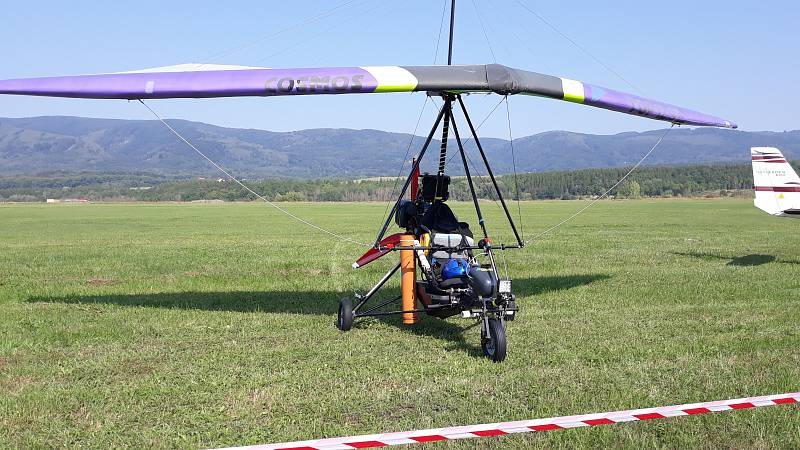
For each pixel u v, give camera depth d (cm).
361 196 12625
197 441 520
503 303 761
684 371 689
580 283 1331
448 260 852
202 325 934
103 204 12125
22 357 761
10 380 673
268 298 1174
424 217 884
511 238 2603
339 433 530
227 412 583
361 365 725
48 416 570
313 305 1099
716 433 522
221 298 1174
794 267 1580
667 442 511
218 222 4509
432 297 850
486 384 652
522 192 13188
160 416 572
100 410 586
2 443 513
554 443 509
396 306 1087
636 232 2998
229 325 933
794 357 741
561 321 952
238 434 533
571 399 602
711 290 1223
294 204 10212
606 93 921
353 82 781
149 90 780
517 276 1465
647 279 1382
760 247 2155
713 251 2020
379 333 883
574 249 2095
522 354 764
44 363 734
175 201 15275
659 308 1050
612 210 6381
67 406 595
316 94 783
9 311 1034
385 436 443
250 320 968
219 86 781
